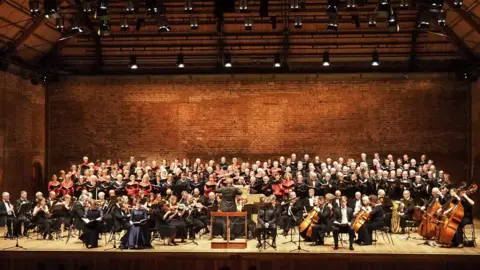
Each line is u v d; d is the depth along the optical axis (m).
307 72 22.27
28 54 21.12
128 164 19.34
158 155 22.59
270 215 14.34
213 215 13.81
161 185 17.91
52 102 22.94
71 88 22.92
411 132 22.03
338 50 21.98
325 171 17.61
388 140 22.11
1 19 17.84
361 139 22.22
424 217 14.53
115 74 22.72
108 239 15.44
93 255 13.48
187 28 21.47
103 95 22.83
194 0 17.17
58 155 22.80
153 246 14.16
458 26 19.28
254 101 22.56
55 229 15.47
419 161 21.97
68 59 22.66
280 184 17.30
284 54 22.03
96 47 22.31
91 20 21.00
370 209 14.18
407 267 13.02
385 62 22.16
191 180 18.31
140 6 20.19
